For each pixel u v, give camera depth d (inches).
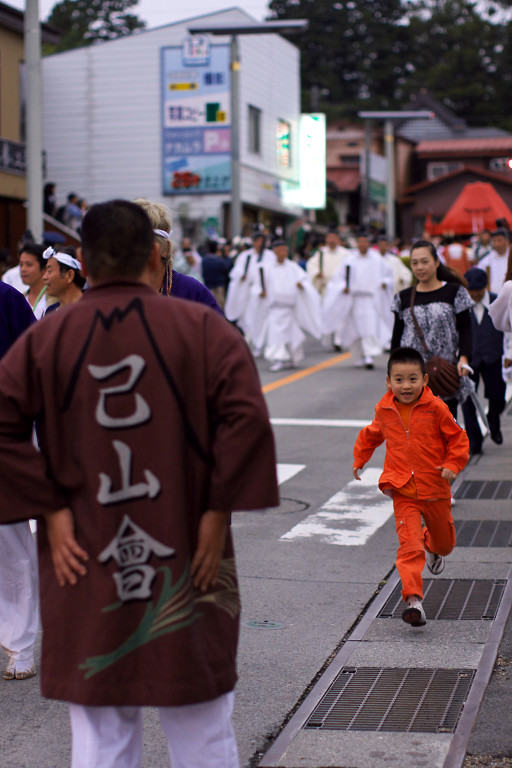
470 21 4626.0
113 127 1782.7
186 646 154.3
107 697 153.4
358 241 1010.7
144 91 1764.3
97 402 155.8
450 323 436.8
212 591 159.9
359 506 465.7
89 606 154.9
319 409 743.7
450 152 3373.5
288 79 2039.9
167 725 162.7
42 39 1515.7
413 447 305.1
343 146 3452.3
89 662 153.7
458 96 4485.7
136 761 163.8
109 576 154.6
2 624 272.4
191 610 155.6
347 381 898.1
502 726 233.9
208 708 160.6
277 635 301.4
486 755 220.7
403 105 4490.7
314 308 1006.4
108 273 161.2
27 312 282.0
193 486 157.8
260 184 1893.5
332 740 230.2
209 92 1749.5
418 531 305.1
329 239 1238.9
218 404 155.4
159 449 155.3
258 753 228.5
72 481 157.4
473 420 560.7
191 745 160.7
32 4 888.9
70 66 1785.2
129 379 155.6
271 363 1061.1
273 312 1001.5
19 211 1504.7
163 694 153.0
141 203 264.7
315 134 1573.6
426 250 437.4
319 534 417.1
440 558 330.3
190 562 156.6
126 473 155.4
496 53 4611.2
